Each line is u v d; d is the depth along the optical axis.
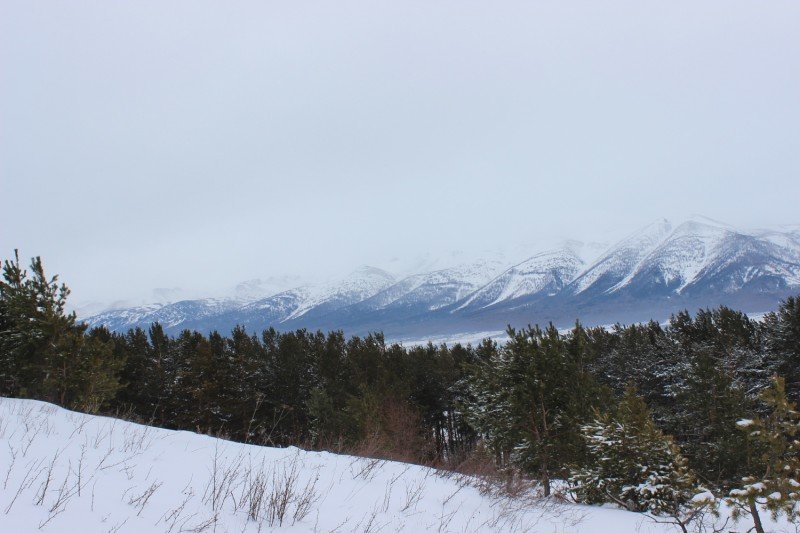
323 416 26.47
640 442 9.81
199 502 4.61
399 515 5.55
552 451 13.36
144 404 34.81
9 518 3.38
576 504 10.12
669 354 35.78
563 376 14.66
